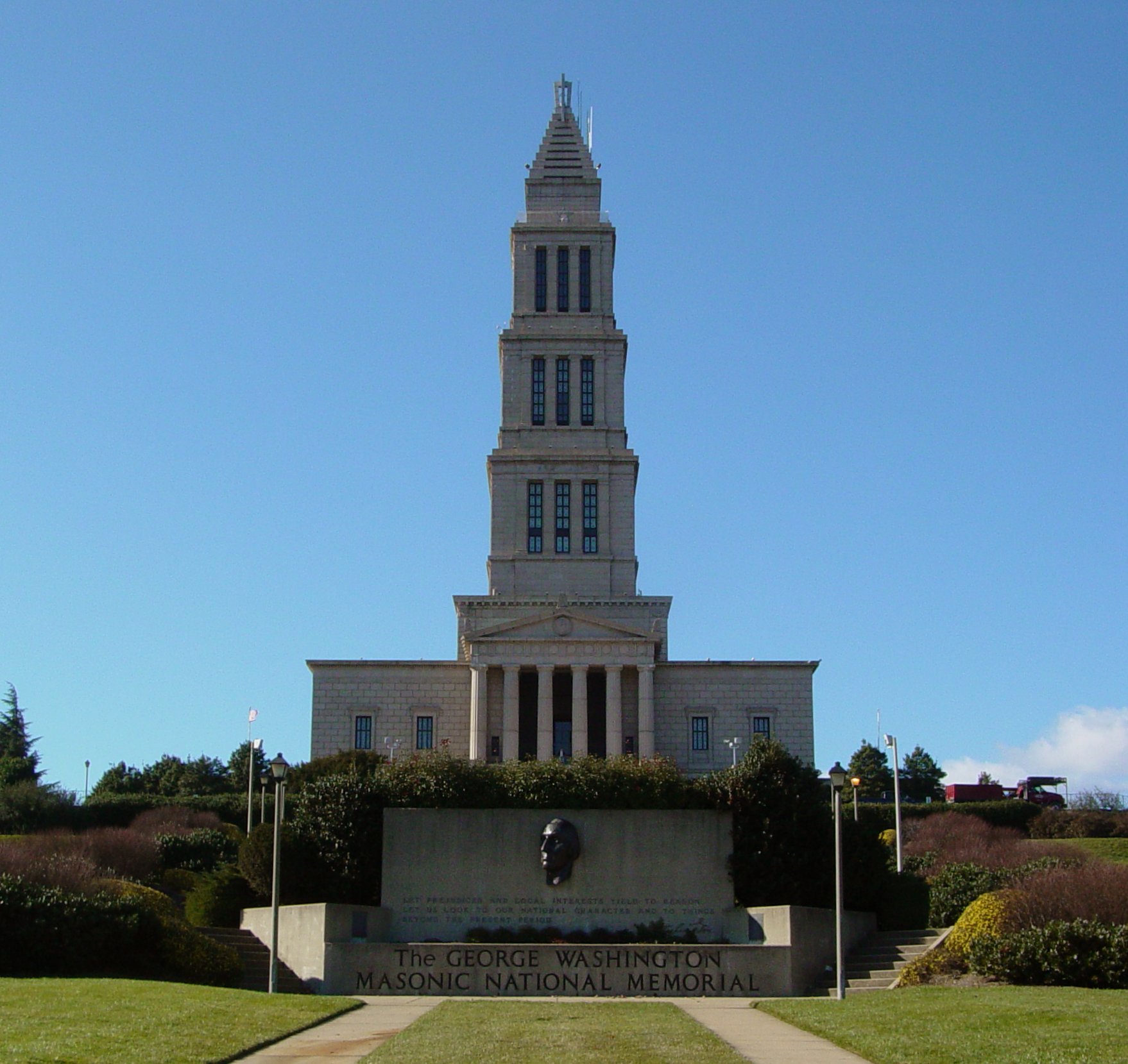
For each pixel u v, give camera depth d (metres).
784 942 52.12
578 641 139.12
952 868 63.81
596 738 146.50
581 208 163.62
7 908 47.03
